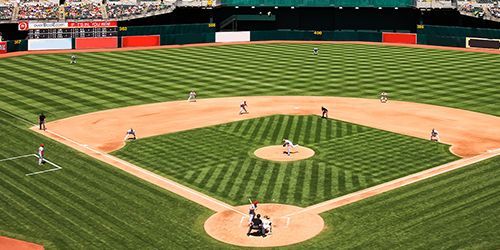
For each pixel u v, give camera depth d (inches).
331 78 3523.6
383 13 5482.3
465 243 1381.6
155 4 5152.6
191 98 2923.2
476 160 2020.2
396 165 1963.6
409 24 5472.4
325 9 5526.6
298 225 1494.8
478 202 1630.2
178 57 4276.6
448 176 1851.6
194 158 2030.0
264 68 3841.0
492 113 2699.3
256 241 1411.2
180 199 1660.9
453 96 3036.4
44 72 3567.9
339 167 1940.2
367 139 2274.9
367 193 1705.2
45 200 1647.4
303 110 2741.1
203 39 5177.2
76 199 1654.8
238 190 1731.1
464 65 3959.2
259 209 1593.3
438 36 5068.9
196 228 1477.6
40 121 2383.1
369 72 3718.0
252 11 5521.7
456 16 5201.8
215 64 3973.9
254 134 2335.1
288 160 2009.1
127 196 1679.4
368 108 2797.7
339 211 1577.3
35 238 1414.9
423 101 2938.0
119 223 1501.0
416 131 2400.3
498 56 4384.8
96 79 3380.9
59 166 1939.0
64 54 4335.6
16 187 1745.8
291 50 4761.3
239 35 5310.0
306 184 1779.0
